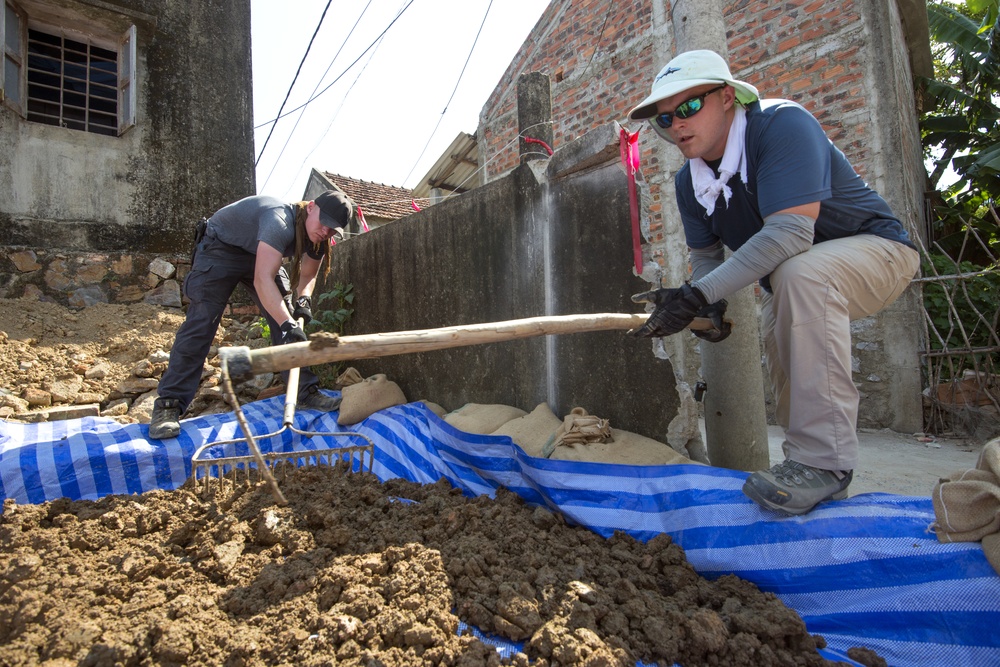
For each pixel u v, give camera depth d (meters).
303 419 3.62
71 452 2.71
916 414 5.14
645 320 2.28
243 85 5.85
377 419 3.59
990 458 1.62
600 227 2.96
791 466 1.85
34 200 4.76
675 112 2.03
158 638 1.54
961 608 1.52
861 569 1.69
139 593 1.76
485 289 3.70
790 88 5.84
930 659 1.53
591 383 3.01
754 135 1.95
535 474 2.47
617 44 7.13
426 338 1.78
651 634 1.59
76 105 5.33
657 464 2.45
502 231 3.58
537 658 1.51
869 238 1.92
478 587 1.78
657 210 6.58
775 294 1.91
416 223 4.24
